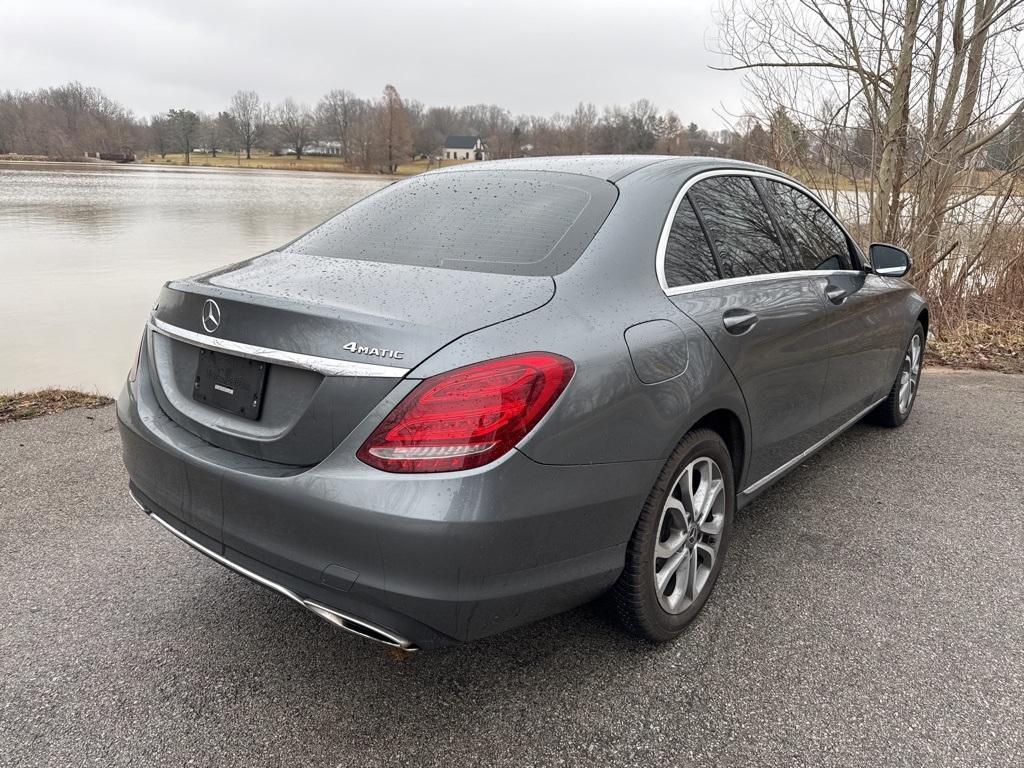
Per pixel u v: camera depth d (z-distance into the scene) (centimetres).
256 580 201
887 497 374
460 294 201
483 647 248
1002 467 418
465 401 176
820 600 277
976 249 878
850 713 217
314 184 7619
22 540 321
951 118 805
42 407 520
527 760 199
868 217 847
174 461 215
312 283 216
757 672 235
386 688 228
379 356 180
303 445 191
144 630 258
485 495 175
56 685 228
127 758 199
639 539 221
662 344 220
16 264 1719
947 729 210
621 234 234
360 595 182
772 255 304
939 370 687
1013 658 244
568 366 190
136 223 2892
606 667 237
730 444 272
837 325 334
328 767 196
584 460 194
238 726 211
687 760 199
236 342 204
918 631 258
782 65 826
